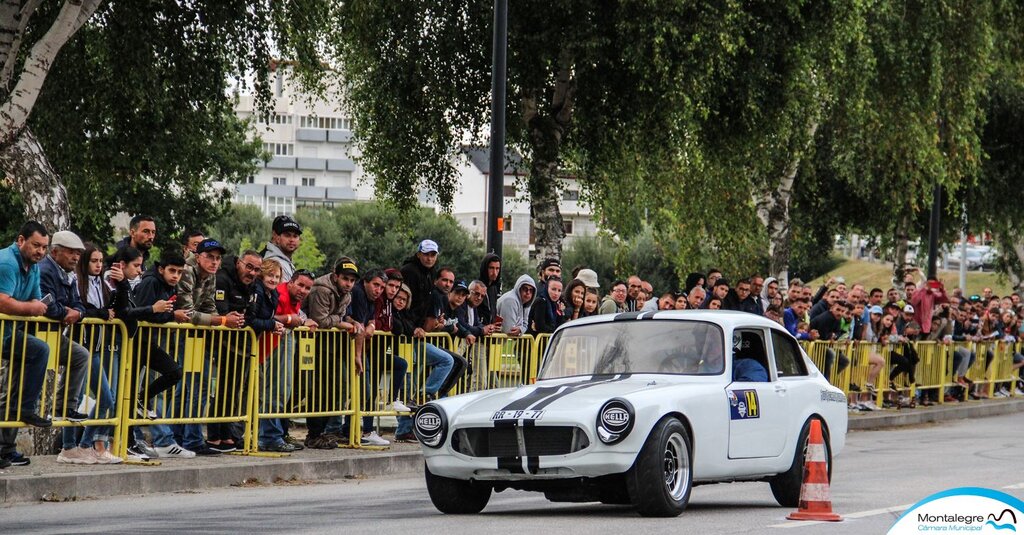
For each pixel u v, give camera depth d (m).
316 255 74.38
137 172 24.17
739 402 11.27
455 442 10.67
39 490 11.40
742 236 32.97
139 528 9.61
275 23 22.94
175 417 13.31
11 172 16.88
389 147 25.88
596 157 26.38
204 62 22.61
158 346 12.94
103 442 12.66
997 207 40.31
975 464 16.27
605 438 10.13
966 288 83.44
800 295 23.03
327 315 15.01
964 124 33.69
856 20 26.48
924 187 33.34
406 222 27.80
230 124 42.31
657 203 32.62
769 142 27.41
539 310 17.97
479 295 17.00
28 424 11.74
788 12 25.14
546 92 26.06
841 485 13.60
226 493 12.42
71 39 22.47
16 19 17.30
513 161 27.69
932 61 31.94
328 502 11.82
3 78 17.19
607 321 12.01
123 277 12.47
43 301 11.70
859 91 30.06
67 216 17.11
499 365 17.30
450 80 24.66
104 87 22.92
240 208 82.69
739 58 25.27
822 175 38.50
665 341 11.62
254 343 14.07
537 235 25.95
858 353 25.25
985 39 33.00
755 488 14.02
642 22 23.12
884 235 42.75
